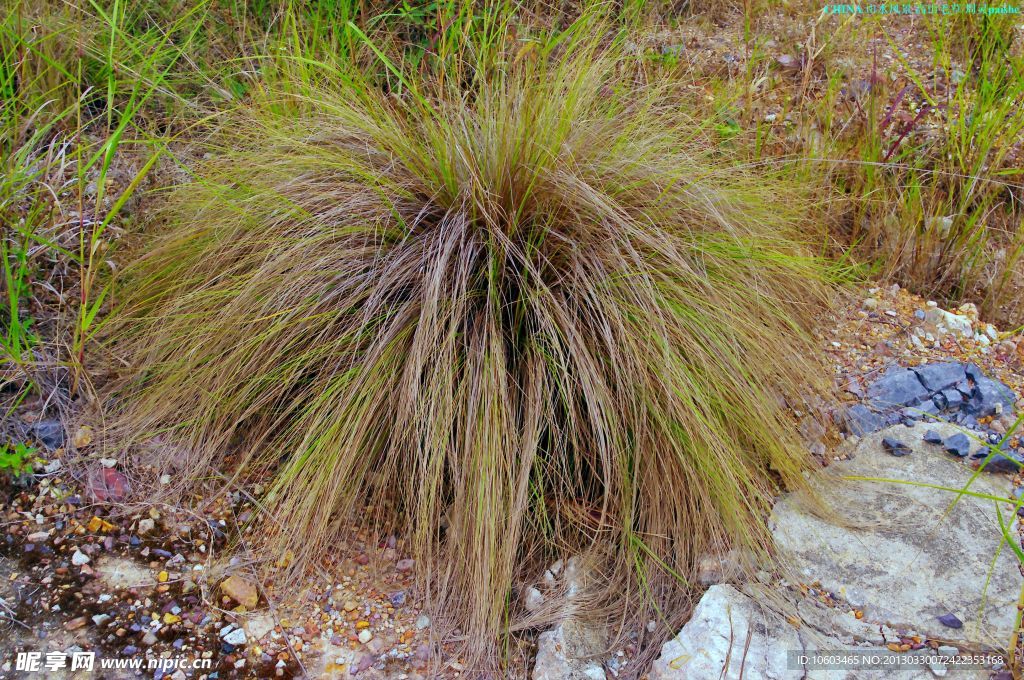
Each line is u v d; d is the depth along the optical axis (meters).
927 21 4.81
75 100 3.90
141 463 3.07
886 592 2.67
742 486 2.93
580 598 2.75
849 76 4.71
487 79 3.78
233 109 3.70
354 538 2.97
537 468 2.87
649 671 2.56
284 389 3.03
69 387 3.21
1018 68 4.47
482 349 2.81
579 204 3.06
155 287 3.31
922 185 4.39
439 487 2.83
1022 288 4.08
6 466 2.92
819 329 3.75
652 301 2.85
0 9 3.79
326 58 3.88
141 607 2.69
